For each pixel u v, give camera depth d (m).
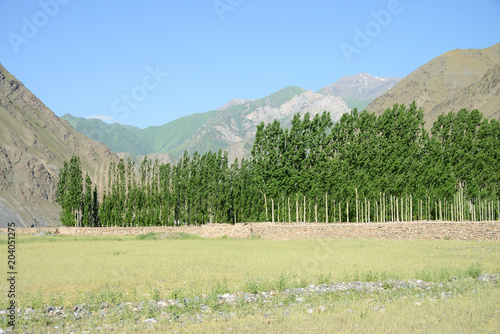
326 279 25.08
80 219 103.50
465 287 22.47
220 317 17.77
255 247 45.91
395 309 18.17
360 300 20.47
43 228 88.00
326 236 58.44
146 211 101.88
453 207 87.94
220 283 24.78
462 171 87.19
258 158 82.31
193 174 102.06
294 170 80.81
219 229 65.69
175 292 21.31
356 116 85.81
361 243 48.72
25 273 27.67
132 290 23.09
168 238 65.62
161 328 16.17
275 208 87.19
